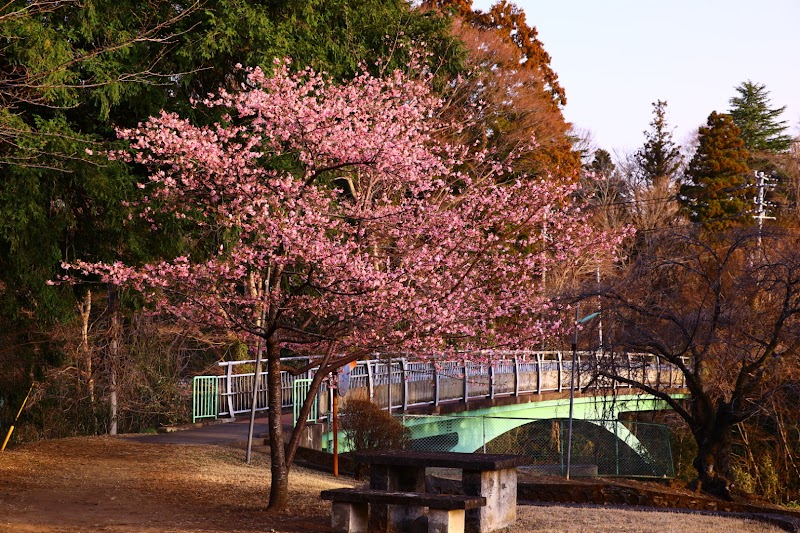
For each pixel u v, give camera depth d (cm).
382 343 1184
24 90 1439
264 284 1494
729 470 2205
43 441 1839
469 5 3931
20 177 1395
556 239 1509
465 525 1005
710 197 5059
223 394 2272
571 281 3031
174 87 1689
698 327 2192
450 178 2344
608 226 4388
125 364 2889
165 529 957
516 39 3947
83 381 2903
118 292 1591
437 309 1178
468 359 1358
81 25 1488
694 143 6481
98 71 1466
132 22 1591
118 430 2895
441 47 2302
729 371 2294
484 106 3216
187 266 1134
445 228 1259
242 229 1234
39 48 1360
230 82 1789
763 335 2208
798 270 2088
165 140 1155
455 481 1470
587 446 3092
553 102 3781
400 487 1066
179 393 2992
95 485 1280
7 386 2059
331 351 1196
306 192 1210
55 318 1570
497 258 1378
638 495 1667
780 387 2144
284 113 1207
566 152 3653
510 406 2841
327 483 1458
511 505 1069
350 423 1705
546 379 3131
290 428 1945
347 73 1883
